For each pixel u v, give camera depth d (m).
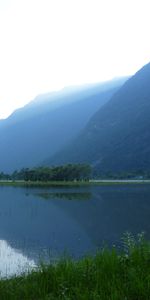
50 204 77.44
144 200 81.62
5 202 82.62
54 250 31.80
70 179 180.50
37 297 10.05
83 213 62.22
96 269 11.45
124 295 9.25
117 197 90.94
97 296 9.08
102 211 64.19
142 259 11.66
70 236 40.38
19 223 51.78
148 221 51.12
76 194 103.12
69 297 9.50
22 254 29.97
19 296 10.28
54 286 10.41
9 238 39.19
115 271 11.09
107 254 12.55
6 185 163.50
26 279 11.68
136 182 178.62
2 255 29.52
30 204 77.94
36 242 36.69
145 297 9.09
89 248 32.38
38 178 183.50
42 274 11.60
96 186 146.12
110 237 39.12
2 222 52.91
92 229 45.56
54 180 181.12
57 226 48.81
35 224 50.88
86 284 10.40
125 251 13.73
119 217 56.03
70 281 10.62
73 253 29.52
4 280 12.24
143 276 10.12
